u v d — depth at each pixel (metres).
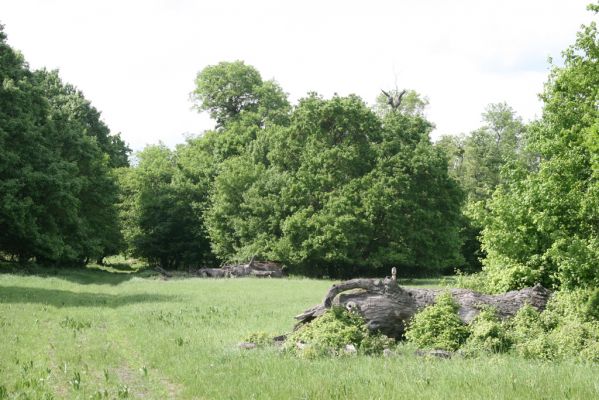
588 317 15.27
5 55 45.72
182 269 69.56
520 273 20.31
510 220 20.98
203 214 63.62
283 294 30.56
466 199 69.81
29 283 32.91
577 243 16.77
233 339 15.20
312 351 12.78
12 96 43.97
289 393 9.02
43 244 45.34
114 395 9.35
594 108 20.31
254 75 80.94
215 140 74.25
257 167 60.66
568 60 21.20
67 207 46.97
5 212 41.47
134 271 62.00
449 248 55.56
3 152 42.00
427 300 16.03
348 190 53.12
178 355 12.70
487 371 10.58
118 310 22.33
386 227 53.56
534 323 15.05
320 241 51.91
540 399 8.39
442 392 8.80
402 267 56.91
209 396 9.22
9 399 8.63
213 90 80.31
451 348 14.20
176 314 20.91
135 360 12.52
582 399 8.39
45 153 46.69
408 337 15.10
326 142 56.75
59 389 9.59
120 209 69.19
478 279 22.41
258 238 56.50
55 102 65.00
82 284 36.88
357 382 9.68
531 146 22.08
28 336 14.56
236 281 43.44
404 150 54.19
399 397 8.59
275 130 64.69
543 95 22.11
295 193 55.47
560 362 12.51
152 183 69.81
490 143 77.94
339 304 15.45
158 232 67.12
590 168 19.27
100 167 57.09
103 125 70.25
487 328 14.29
